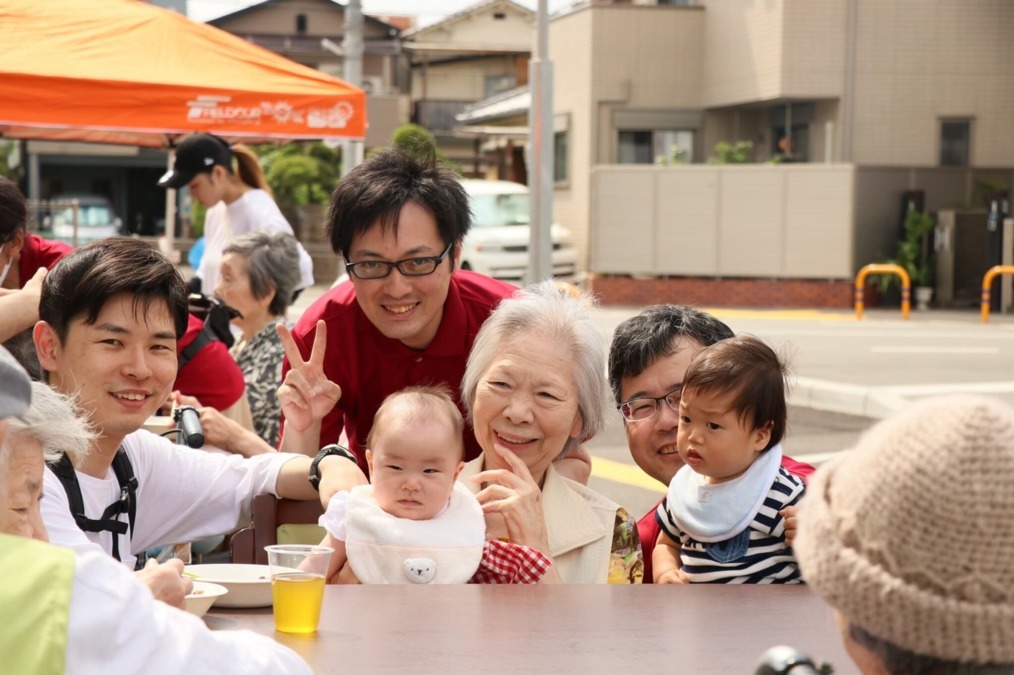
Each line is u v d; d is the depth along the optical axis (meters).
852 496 1.27
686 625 2.26
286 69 7.23
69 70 6.46
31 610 1.44
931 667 1.26
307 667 1.79
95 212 44.41
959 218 21.06
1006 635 1.18
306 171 28.81
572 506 3.23
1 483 1.88
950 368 13.57
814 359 14.23
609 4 24.69
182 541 3.27
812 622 2.29
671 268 22.34
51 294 2.81
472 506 2.96
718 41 24.38
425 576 2.82
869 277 21.33
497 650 2.07
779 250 21.62
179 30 7.04
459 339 3.85
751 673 1.96
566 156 26.20
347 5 16.05
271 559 2.34
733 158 23.33
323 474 3.20
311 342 3.92
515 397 3.14
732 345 3.14
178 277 2.89
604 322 18.75
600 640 2.14
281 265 5.35
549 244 14.45
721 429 3.08
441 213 3.59
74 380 2.81
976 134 22.75
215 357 4.50
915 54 22.61
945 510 1.18
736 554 3.14
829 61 22.48
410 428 2.86
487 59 42.16
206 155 7.23
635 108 24.89
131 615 1.54
